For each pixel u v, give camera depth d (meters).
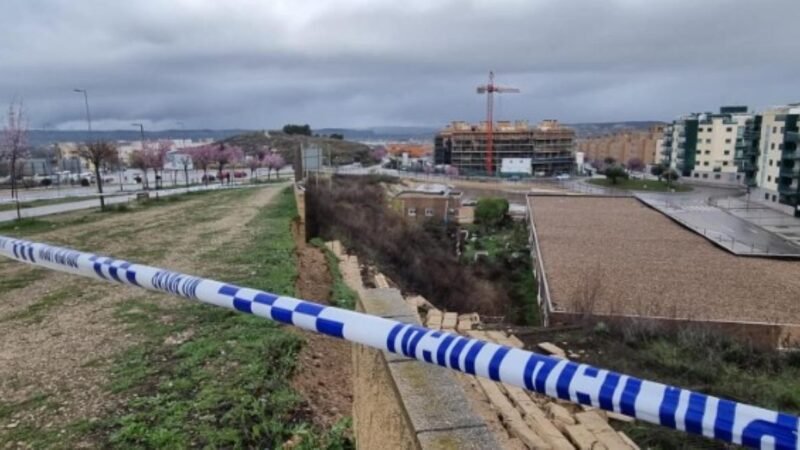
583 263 21.81
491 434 1.74
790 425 0.83
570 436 4.45
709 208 52.53
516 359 1.16
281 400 4.09
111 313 6.27
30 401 4.08
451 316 8.69
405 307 2.79
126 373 4.55
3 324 5.98
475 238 43.59
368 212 29.20
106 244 11.59
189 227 14.35
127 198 26.08
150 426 3.66
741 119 79.12
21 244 3.01
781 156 53.94
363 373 2.81
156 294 7.00
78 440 3.51
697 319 12.84
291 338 5.41
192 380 4.38
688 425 0.91
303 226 16.17
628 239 27.91
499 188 80.75
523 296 23.38
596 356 7.39
